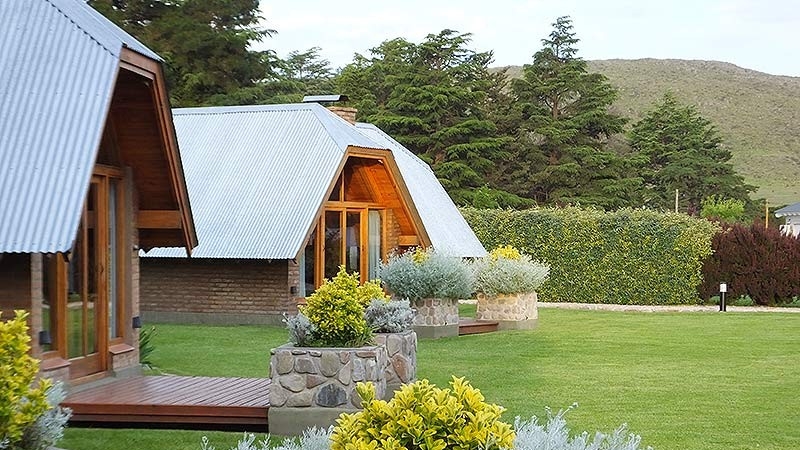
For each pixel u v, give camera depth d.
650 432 10.09
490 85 49.78
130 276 12.76
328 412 9.92
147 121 12.12
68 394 10.84
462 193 44.81
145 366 13.77
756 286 28.14
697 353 16.55
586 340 18.58
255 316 21.06
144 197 13.16
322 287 10.59
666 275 28.25
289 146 22.41
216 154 22.94
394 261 19.58
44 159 9.61
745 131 109.50
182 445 9.48
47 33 10.59
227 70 43.03
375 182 23.30
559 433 5.75
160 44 41.69
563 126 48.41
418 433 4.51
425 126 46.38
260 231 20.53
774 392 12.55
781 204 81.00
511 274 20.64
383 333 12.23
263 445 6.23
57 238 9.09
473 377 13.73
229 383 11.77
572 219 29.05
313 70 61.72
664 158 55.59
